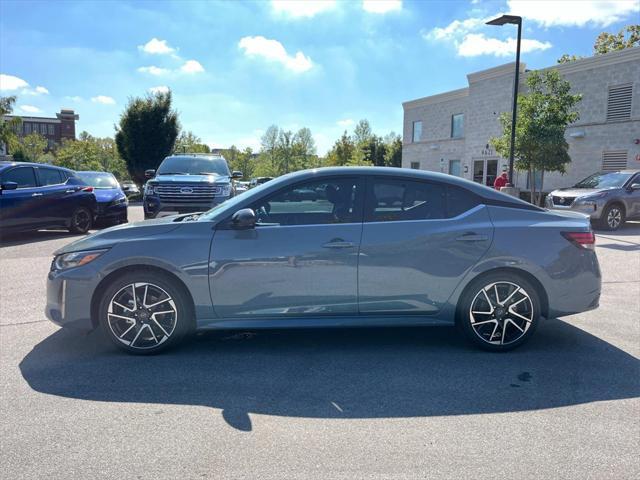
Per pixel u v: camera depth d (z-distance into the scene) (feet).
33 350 14.75
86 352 14.58
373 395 11.93
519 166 62.28
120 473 8.80
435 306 14.32
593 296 14.71
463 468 8.97
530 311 14.49
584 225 14.80
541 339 15.84
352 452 9.50
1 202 33.42
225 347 15.06
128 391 12.09
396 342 15.58
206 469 8.93
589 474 8.79
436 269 14.15
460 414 11.01
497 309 14.46
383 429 10.36
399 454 9.43
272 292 13.94
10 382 12.57
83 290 13.89
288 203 14.34
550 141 58.23
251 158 264.31
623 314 18.53
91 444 9.75
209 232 14.02
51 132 286.46
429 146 105.29
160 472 8.83
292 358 14.23
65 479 8.63
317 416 10.91
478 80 88.43
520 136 59.72
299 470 8.90
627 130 64.49
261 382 12.62
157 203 34.27
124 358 14.12
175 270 13.78
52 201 37.09
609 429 10.35
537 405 11.42
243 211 13.61
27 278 24.29
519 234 14.29
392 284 14.10
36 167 37.01
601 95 67.46
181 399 11.68
